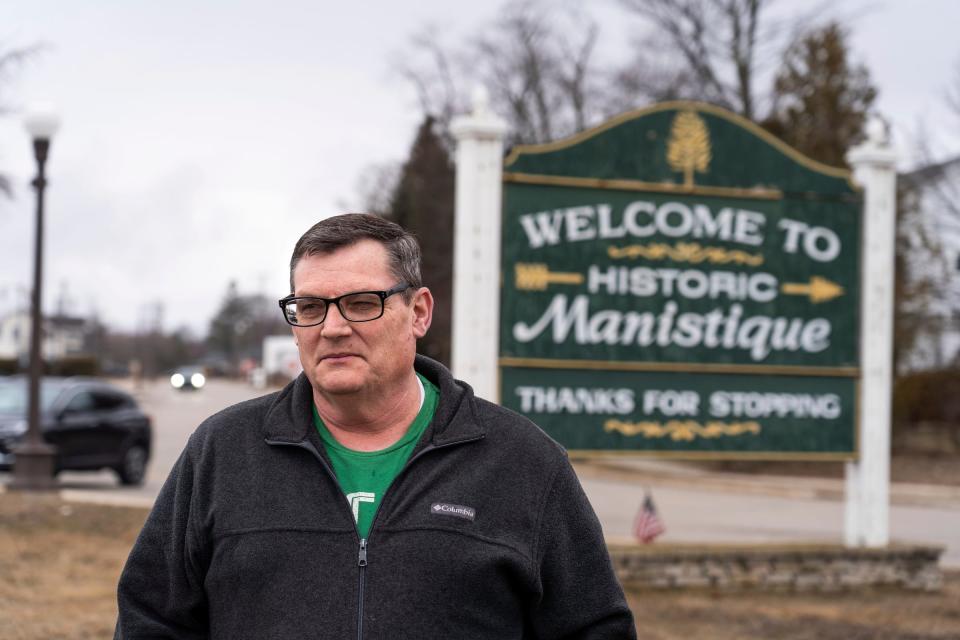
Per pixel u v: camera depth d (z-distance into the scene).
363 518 2.76
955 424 28.03
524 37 39.06
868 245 10.42
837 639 8.07
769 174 10.28
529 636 2.94
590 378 9.80
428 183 40.66
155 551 2.87
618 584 2.96
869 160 10.45
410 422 2.93
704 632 8.18
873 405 10.40
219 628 2.73
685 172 10.07
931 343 30.22
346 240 2.84
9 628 7.23
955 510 18.81
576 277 9.78
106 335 117.56
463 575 2.68
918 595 10.11
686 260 10.05
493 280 9.55
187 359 125.38
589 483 22.50
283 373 63.31
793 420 10.27
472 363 9.45
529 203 9.70
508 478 2.80
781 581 10.08
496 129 9.53
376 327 2.81
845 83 26.38
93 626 7.43
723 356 10.12
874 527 10.41
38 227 14.17
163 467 21.41
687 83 31.42
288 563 2.68
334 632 2.63
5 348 102.12
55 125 14.27
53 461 14.45
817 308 10.36
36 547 10.20
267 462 2.79
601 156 9.88
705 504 18.61
